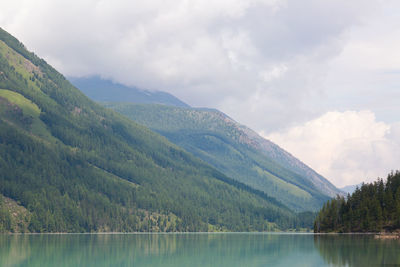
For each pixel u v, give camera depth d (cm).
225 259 15988
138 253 17862
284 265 14075
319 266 13338
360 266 12888
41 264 14388
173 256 16925
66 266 14025
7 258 15700
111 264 14612
